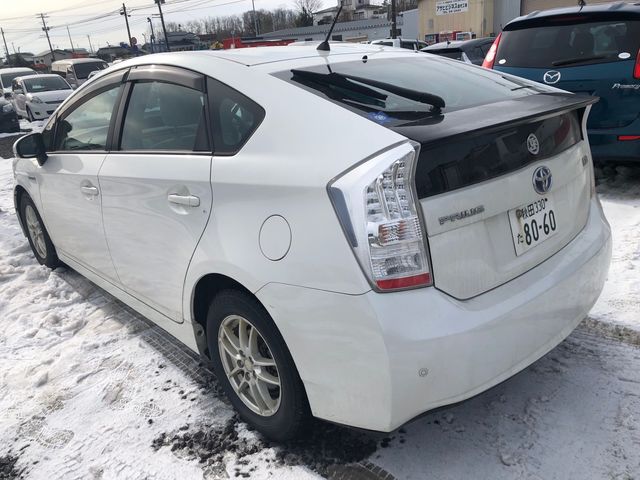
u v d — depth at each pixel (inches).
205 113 93.3
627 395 94.3
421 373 67.6
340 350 70.5
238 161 83.7
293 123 80.0
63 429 98.7
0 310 149.5
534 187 80.7
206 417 98.8
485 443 86.5
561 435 86.7
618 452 82.6
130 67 117.1
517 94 96.0
